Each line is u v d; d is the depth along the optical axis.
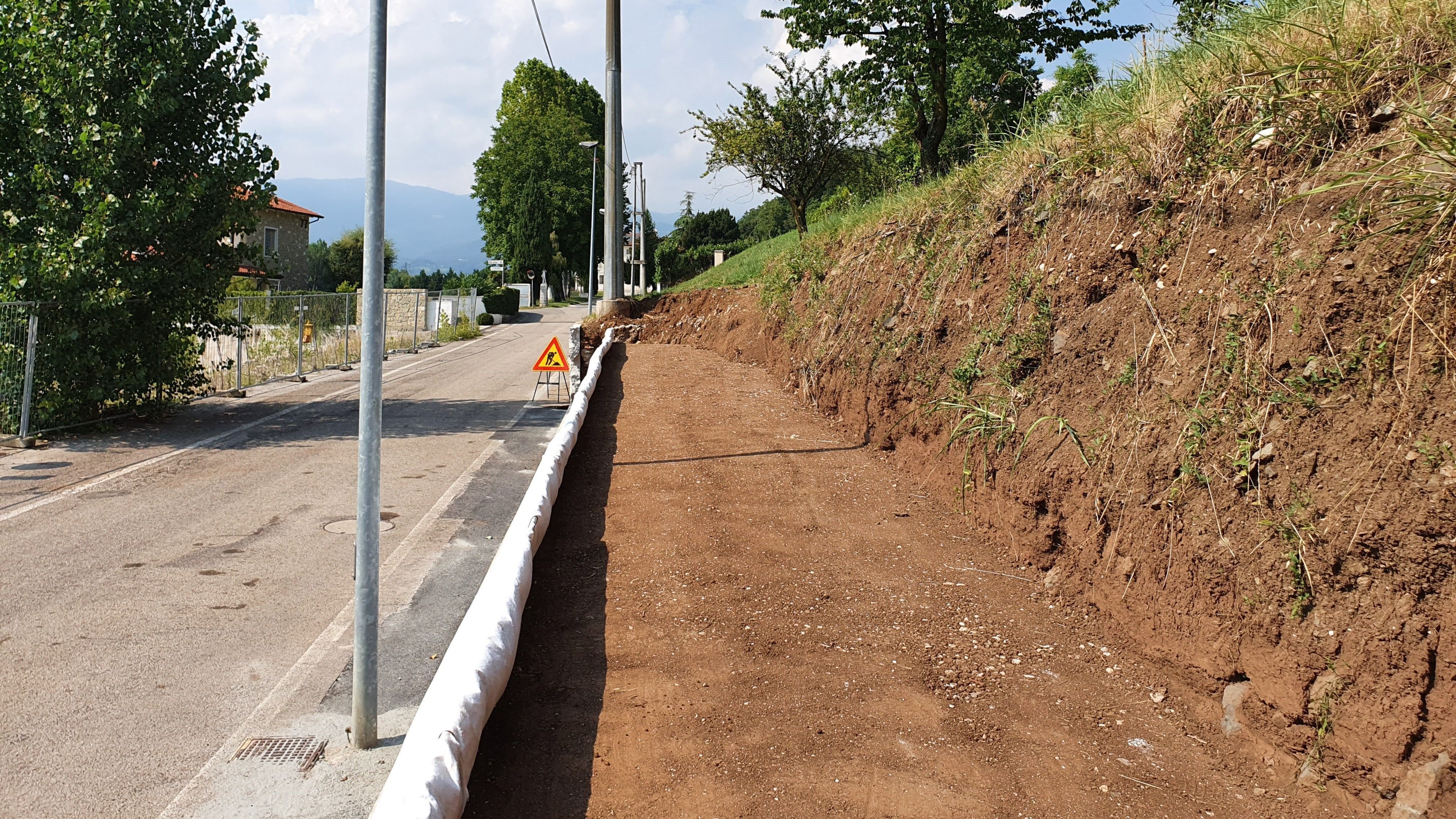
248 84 12.26
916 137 18.25
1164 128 5.38
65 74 10.89
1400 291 3.24
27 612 5.36
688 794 3.29
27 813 3.37
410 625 5.27
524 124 60.31
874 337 8.80
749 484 7.42
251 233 12.91
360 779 3.63
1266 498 3.47
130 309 11.74
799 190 19.41
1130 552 4.21
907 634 4.59
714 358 15.98
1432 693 2.70
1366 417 3.21
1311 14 4.73
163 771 3.67
